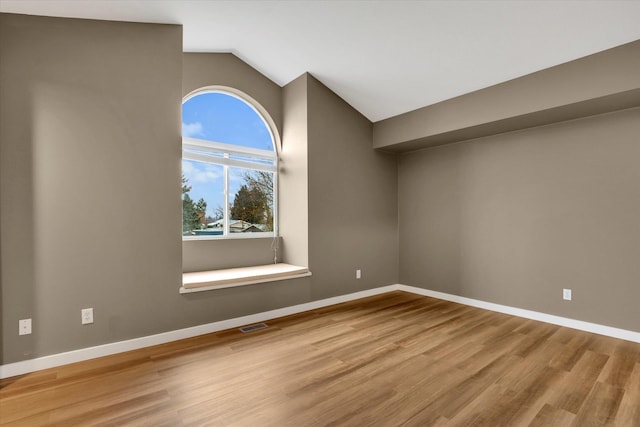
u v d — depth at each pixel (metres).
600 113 3.13
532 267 3.61
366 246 4.62
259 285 3.51
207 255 3.75
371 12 2.82
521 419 1.80
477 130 3.77
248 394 2.06
